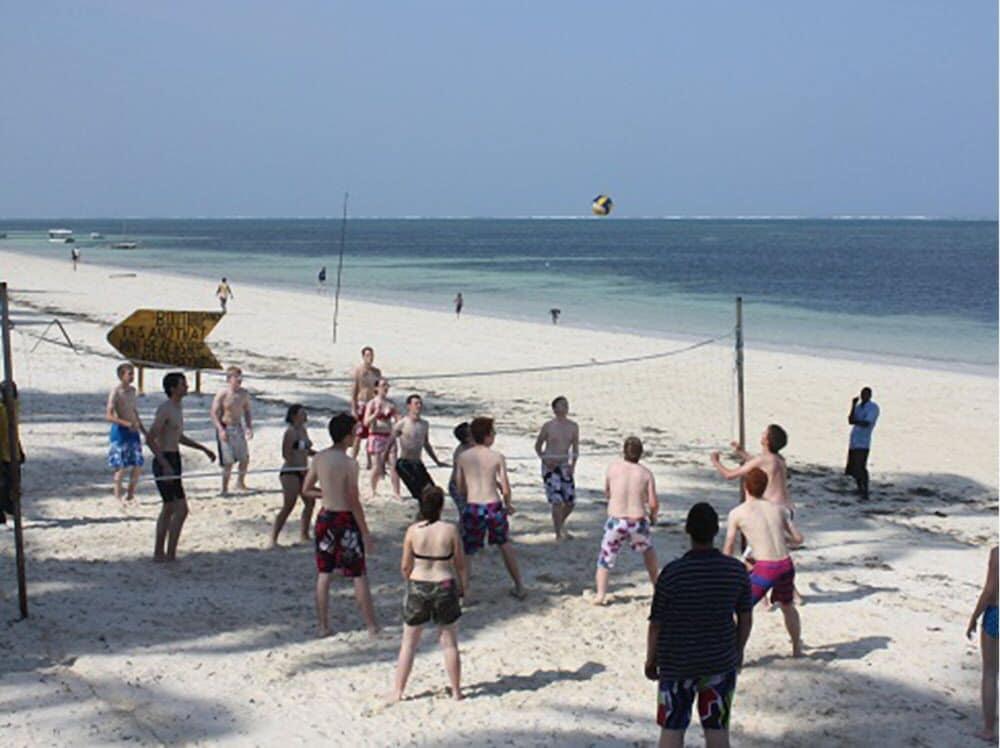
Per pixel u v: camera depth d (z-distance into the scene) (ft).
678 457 54.65
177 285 180.55
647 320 132.67
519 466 50.52
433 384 78.23
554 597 30.32
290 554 33.86
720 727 18.74
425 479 37.22
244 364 85.87
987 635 21.42
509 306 152.35
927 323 131.54
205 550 34.06
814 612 29.55
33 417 57.16
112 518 37.76
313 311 135.44
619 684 23.99
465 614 28.81
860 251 387.55
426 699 23.04
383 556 33.99
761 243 488.44
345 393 71.31
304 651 25.68
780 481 28.78
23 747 20.42
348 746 20.88
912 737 21.68
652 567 29.71
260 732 21.38
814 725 22.18
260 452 50.47
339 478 26.40
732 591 18.69
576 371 85.46
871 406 47.03
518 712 22.43
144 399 63.57
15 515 27.14
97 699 22.68
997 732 21.65
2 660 24.62
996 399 74.49
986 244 457.27
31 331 98.63
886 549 37.91
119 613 27.96
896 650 26.58
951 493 49.19
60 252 344.90
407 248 429.38
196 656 25.22
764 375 83.82
